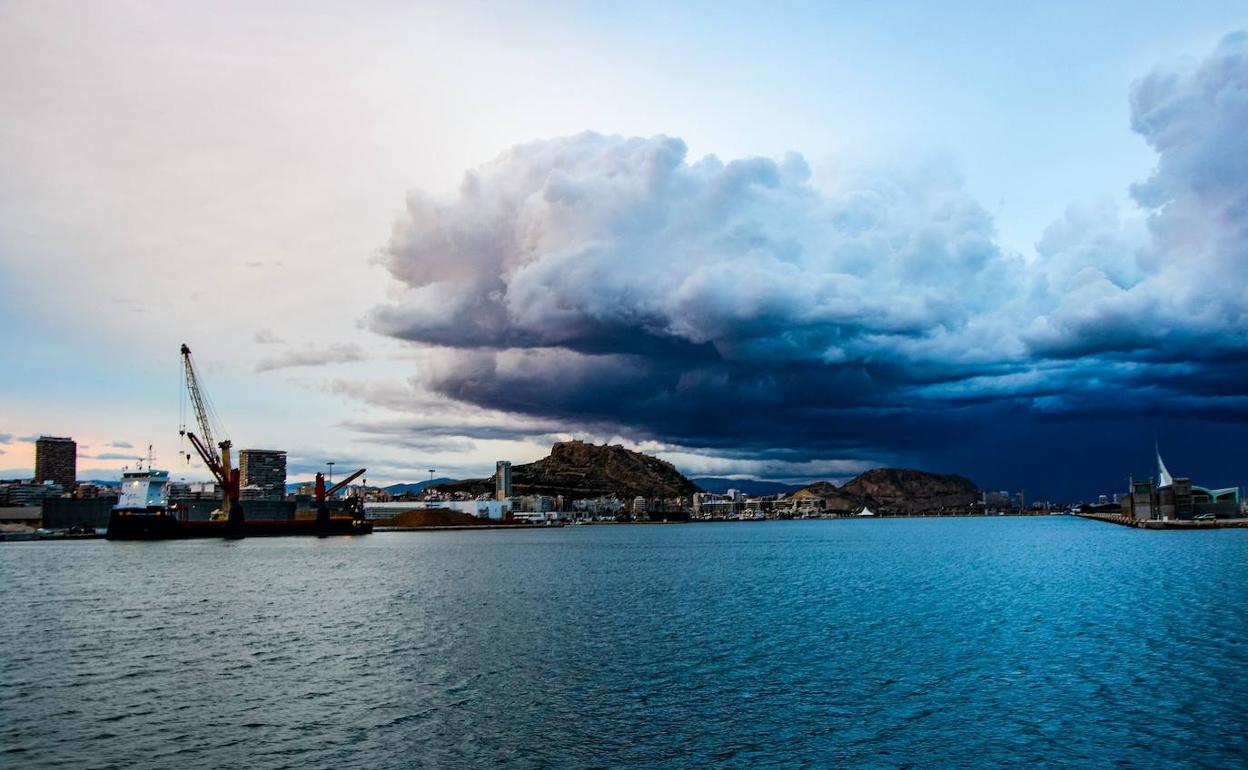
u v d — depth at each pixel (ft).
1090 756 136.77
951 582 438.81
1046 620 279.49
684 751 141.38
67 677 201.98
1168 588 374.02
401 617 309.22
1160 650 220.84
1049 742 143.74
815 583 449.89
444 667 210.38
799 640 247.50
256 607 344.69
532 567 611.06
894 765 133.80
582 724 157.28
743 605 343.26
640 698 176.35
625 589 422.82
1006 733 148.87
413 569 586.04
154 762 137.49
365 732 153.38
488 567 611.06
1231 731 148.46
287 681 195.62
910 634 256.11
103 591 419.95
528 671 204.74
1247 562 530.68
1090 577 443.73
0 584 463.42
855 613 310.24
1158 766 132.05
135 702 176.35
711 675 198.29
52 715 166.20
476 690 184.75
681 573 540.52
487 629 276.41
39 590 426.10
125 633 272.92
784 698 175.32
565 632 268.82
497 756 139.54
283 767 134.62
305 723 159.33
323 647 242.37
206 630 278.46
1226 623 265.95
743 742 145.79
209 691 185.88
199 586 446.60
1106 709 163.32
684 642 246.47
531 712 165.89
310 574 536.42
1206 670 195.72
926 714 161.79
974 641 240.94
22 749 144.36
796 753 139.85
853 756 138.10
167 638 261.44
